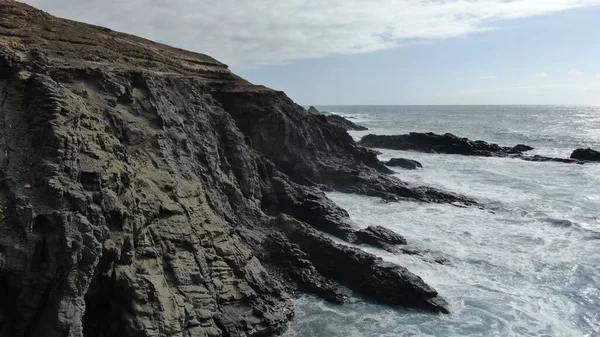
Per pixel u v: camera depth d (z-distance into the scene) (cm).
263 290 2041
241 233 2377
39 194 1413
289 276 2322
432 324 2048
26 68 1883
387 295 2228
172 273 1709
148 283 1561
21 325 1293
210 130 3033
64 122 1619
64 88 1847
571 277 2542
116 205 1597
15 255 1295
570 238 3139
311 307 2153
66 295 1316
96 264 1400
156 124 2414
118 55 3403
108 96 2245
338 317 2084
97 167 1619
